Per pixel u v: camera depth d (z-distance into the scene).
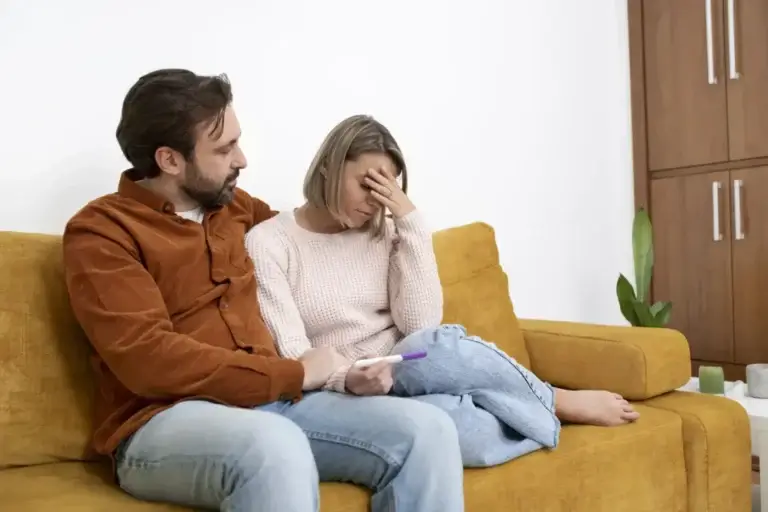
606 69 2.94
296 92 2.02
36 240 1.35
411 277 1.48
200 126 1.28
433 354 1.33
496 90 2.52
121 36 1.72
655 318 2.40
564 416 1.47
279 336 1.35
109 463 1.30
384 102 2.21
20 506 1.03
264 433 0.99
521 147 2.60
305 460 0.98
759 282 2.69
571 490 1.32
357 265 1.48
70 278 1.16
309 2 2.04
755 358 2.71
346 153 1.41
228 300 1.31
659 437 1.48
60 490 1.12
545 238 2.68
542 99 2.68
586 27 2.86
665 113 2.96
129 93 1.31
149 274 1.19
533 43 2.65
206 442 1.01
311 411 1.20
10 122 1.57
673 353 1.65
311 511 0.96
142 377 1.10
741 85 2.71
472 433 1.25
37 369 1.28
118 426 1.17
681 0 2.88
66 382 1.30
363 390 1.22
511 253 2.57
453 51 2.40
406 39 2.27
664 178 2.98
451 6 2.39
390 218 1.57
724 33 2.75
